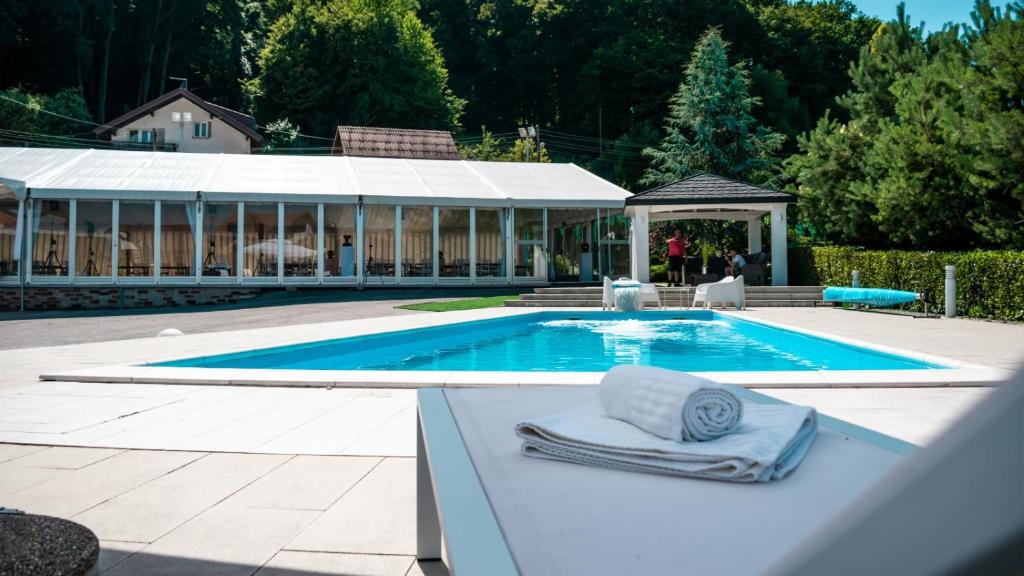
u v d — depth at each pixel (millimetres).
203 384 6285
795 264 20547
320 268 19859
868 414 4723
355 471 3535
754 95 42281
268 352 8672
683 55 45969
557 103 54156
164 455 3873
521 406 2217
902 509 292
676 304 17344
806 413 1652
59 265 18047
